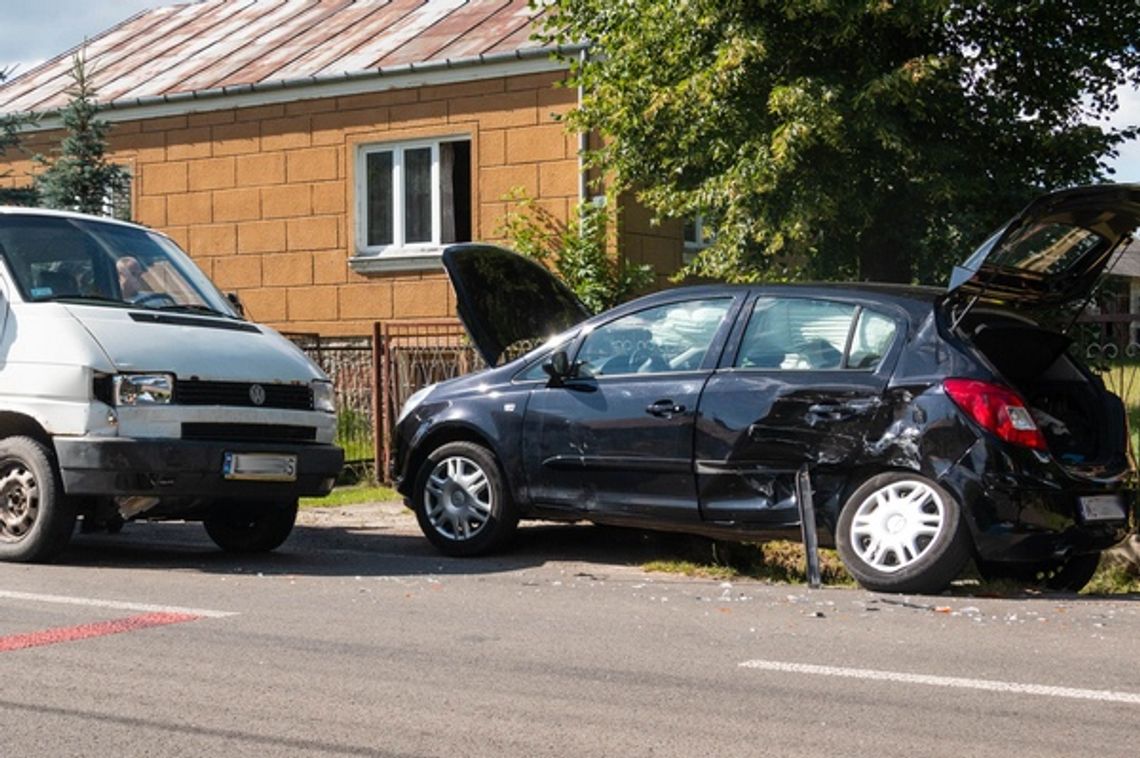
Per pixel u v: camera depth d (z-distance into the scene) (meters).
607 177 17.58
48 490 9.12
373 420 14.72
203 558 9.91
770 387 8.72
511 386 9.87
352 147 19.48
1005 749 4.92
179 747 4.89
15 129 20.41
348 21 21.81
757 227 13.59
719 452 8.82
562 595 8.23
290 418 9.69
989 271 8.50
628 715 5.36
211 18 24.14
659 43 14.39
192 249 20.67
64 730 5.09
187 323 9.73
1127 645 6.78
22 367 9.19
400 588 8.45
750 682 5.92
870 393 8.38
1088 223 8.75
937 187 13.27
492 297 11.42
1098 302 12.23
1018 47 14.41
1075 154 14.08
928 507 8.20
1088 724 5.27
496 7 20.48
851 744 4.97
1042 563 9.17
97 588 8.27
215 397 9.36
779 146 12.74
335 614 7.46
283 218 20.03
